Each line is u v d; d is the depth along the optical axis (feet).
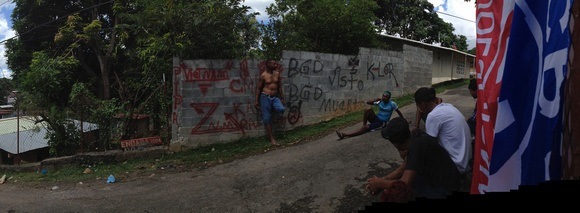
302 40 31.96
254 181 18.24
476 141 6.93
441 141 9.94
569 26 5.21
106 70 46.03
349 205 14.48
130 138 25.23
